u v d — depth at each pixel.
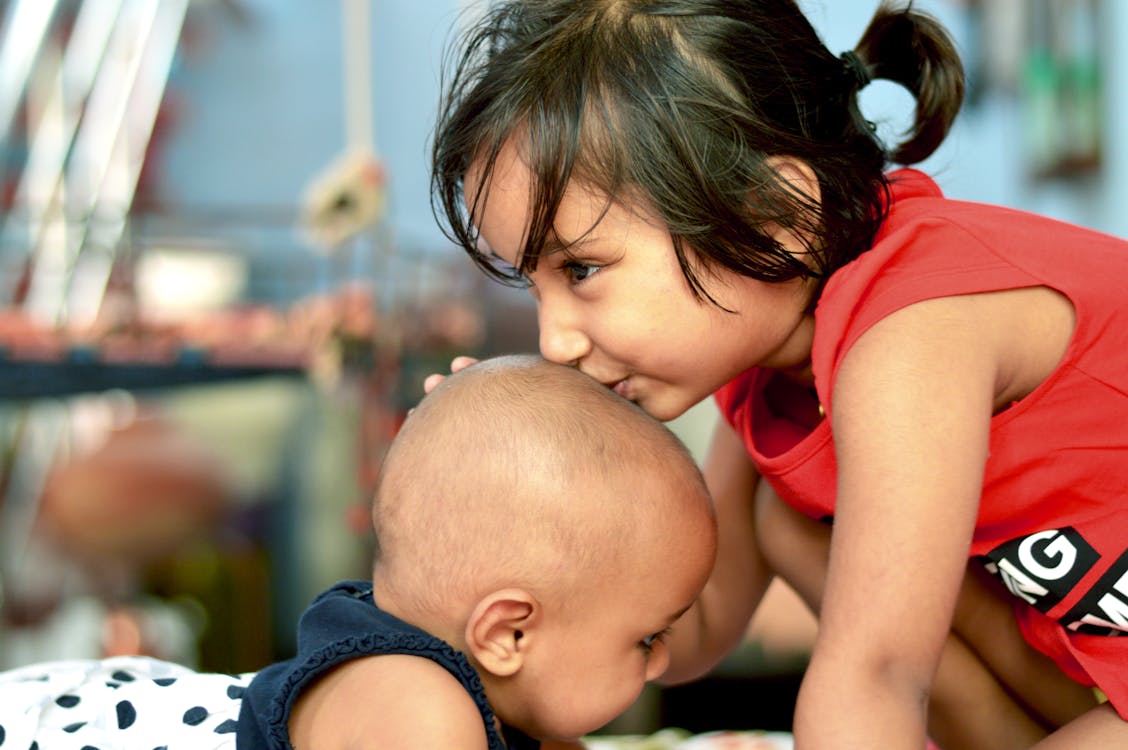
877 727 0.77
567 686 0.91
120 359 2.31
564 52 0.93
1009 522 0.93
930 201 0.98
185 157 4.84
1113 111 3.03
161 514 3.85
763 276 0.91
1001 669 1.08
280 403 4.16
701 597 1.20
